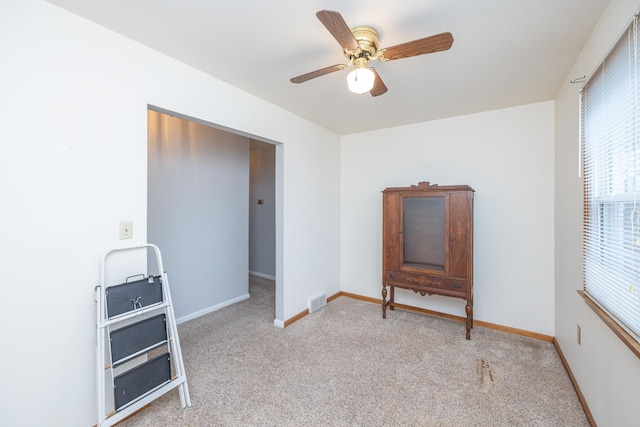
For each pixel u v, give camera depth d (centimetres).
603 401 151
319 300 359
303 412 179
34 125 140
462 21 155
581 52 185
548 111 273
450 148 325
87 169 158
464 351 254
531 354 249
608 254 151
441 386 204
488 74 218
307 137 338
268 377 215
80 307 157
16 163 136
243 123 251
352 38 140
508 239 295
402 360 239
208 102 221
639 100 119
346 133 397
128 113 175
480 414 177
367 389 201
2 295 133
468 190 278
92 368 161
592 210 174
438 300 334
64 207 150
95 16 155
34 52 140
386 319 326
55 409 149
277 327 304
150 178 296
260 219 533
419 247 305
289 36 172
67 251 152
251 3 142
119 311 162
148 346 172
